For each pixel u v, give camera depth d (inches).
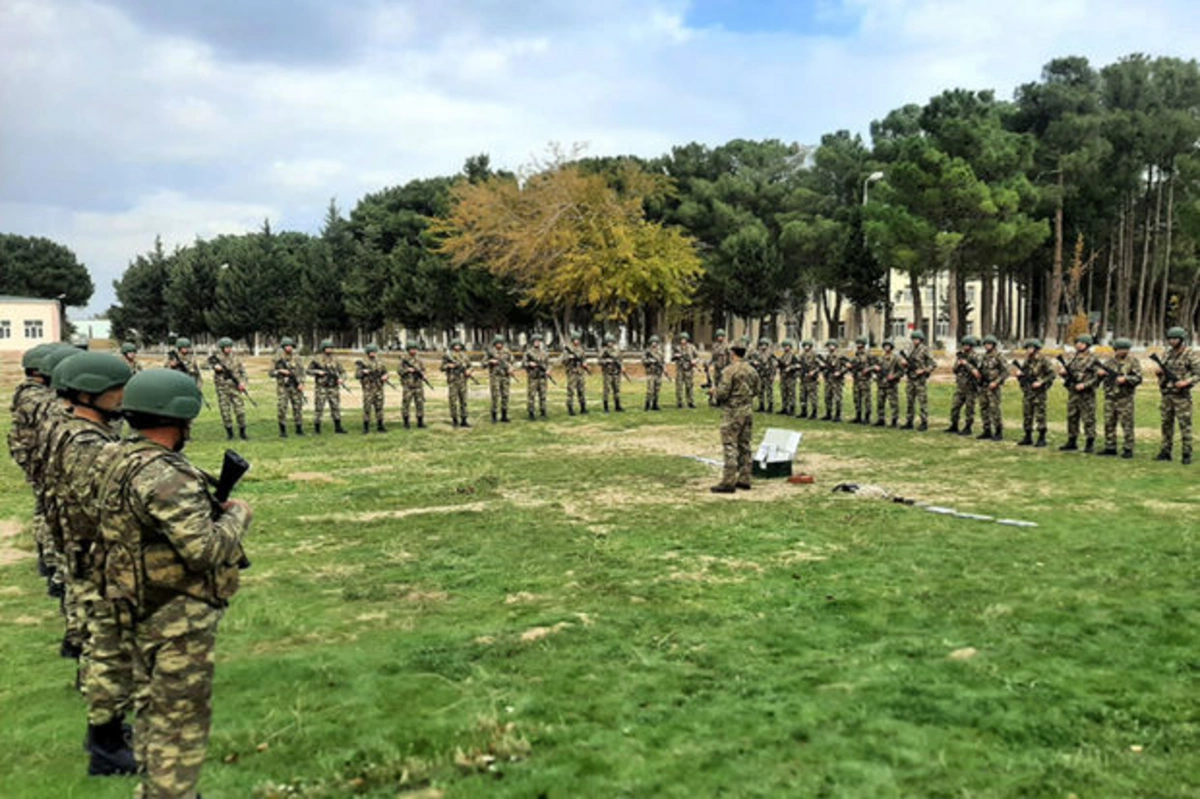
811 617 231.1
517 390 1170.6
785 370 829.2
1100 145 1563.7
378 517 374.0
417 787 146.2
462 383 750.5
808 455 557.3
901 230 1365.7
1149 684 182.5
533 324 2046.0
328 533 343.3
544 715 172.6
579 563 291.4
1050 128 1598.2
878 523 346.3
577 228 1460.4
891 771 148.4
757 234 1791.3
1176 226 1846.7
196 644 126.9
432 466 523.2
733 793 142.1
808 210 1962.4
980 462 520.1
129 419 128.9
